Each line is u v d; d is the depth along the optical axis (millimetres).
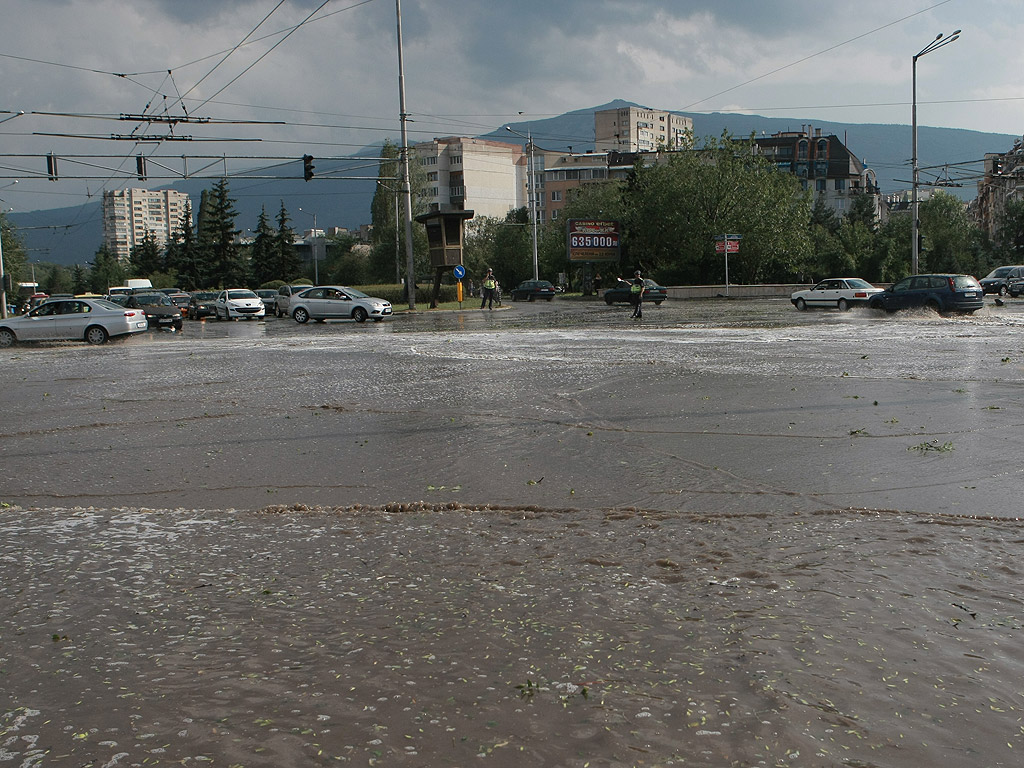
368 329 33031
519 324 32938
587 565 4867
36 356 23766
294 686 3334
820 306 39938
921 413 10438
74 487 7855
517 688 3277
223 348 24656
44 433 10766
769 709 3080
